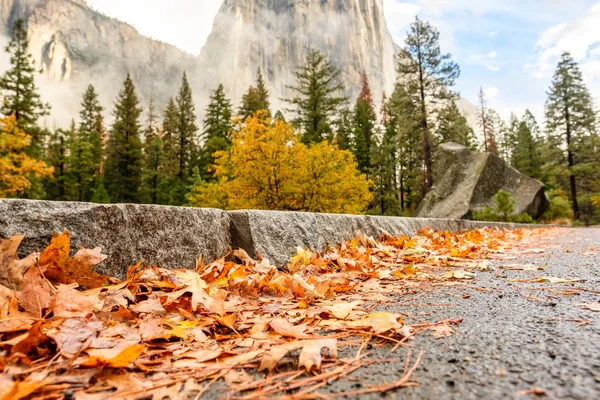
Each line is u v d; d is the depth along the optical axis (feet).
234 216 7.72
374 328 3.51
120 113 126.00
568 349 2.93
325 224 9.91
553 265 8.34
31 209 4.50
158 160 124.47
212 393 2.35
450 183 70.03
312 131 80.53
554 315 4.06
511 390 2.27
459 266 8.85
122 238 5.34
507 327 3.64
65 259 4.35
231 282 5.70
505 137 162.20
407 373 2.60
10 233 4.25
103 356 2.65
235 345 3.34
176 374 2.65
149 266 5.64
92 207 5.05
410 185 97.09
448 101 77.87
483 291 5.65
